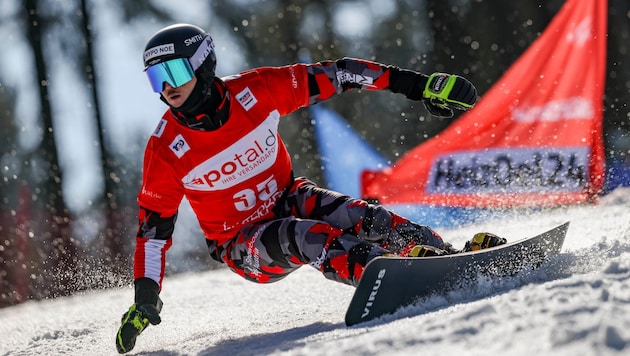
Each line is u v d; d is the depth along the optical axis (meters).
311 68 11.59
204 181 11.18
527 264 10.39
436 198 35.75
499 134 36.22
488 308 7.74
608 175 31.89
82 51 57.34
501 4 54.88
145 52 10.72
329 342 8.16
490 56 55.28
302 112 54.56
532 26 54.41
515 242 10.33
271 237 10.98
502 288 9.72
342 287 15.77
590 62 38.69
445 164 35.81
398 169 37.91
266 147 11.38
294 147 56.72
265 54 60.81
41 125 58.31
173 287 23.12
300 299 15.23
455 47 56.31
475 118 37.03
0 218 42.78
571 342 6.27
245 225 11.66
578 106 36.53
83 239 40.56
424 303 9.48
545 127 35.88
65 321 17.50
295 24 60.88
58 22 57.12
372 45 64.44
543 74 38.47
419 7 63.91
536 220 20.80
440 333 7.32
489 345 6.67
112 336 13.90
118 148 59.72
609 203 22.98
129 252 40.31
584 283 8.09
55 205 54.81
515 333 6.81
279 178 11.73
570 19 39.53
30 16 56.81
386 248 11.31
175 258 41.78
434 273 9.51
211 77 10.81
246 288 19.56
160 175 10.98
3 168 59.22
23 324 18.34
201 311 15.98
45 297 38.09
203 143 10.97
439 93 11.28
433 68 57.31
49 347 13.65
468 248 10.59
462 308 8.39
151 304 10.66
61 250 40.16
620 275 8.28
